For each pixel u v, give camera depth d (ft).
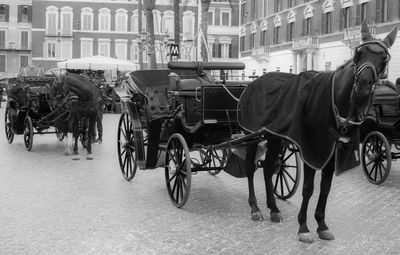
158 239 22.39
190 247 21.35
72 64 104.06
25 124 51.24
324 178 22.27
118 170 39.37
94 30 230.89
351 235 23.11
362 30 19.69
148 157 30.99
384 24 113.91
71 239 22.29
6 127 57.00
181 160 28.14
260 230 23.82
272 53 167.63
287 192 31.65
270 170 25.14
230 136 28.86
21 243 21.68
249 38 188.34
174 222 25.05
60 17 230.07
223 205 28.55
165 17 229.04
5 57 235.20
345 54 128.06
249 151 26.11
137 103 33.35
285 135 21.71
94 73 99.04
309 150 21.22
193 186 33.71
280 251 20.94
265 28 174.09
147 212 26.89
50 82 54.39
